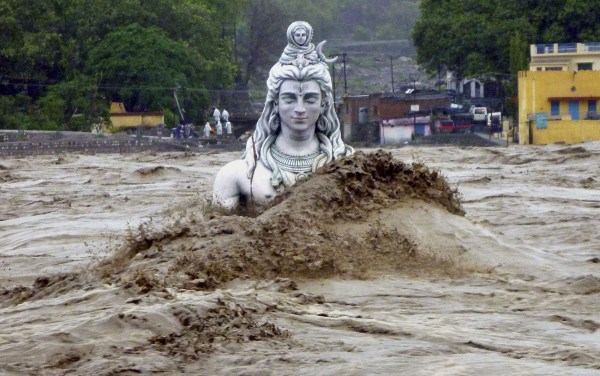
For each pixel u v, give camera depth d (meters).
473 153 106.38
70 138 133.00
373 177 35.81
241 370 23.33
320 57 40.78
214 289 30.53
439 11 164.25
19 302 31.89
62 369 23.78
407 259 33.06
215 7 179.00
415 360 23.70
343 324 26.84
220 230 33.72
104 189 73.94
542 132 134.62
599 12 154.25
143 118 146.25
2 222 54.72
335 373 22.95
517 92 143.75
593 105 136.50
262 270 31.95
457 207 36.81
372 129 145.25
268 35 187.88
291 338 25.58
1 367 23.69
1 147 122.25
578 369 22.83
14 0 151.88
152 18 156.62
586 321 26.97
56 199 66.62
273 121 40.31
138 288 29.75
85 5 155.38
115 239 44.44
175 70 150.62
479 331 26.20
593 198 58.50
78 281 32.56
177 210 48.41
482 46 155.75
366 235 33.66
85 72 151.62
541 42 155.38
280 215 33.91
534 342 25.25
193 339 25.28
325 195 34.66
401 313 28.16
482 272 32.81
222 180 40.28
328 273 32.06
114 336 25.55
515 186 67.44
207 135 138.25
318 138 40.62
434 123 143.38
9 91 153.75
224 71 159.88
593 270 33.34
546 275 32.56
